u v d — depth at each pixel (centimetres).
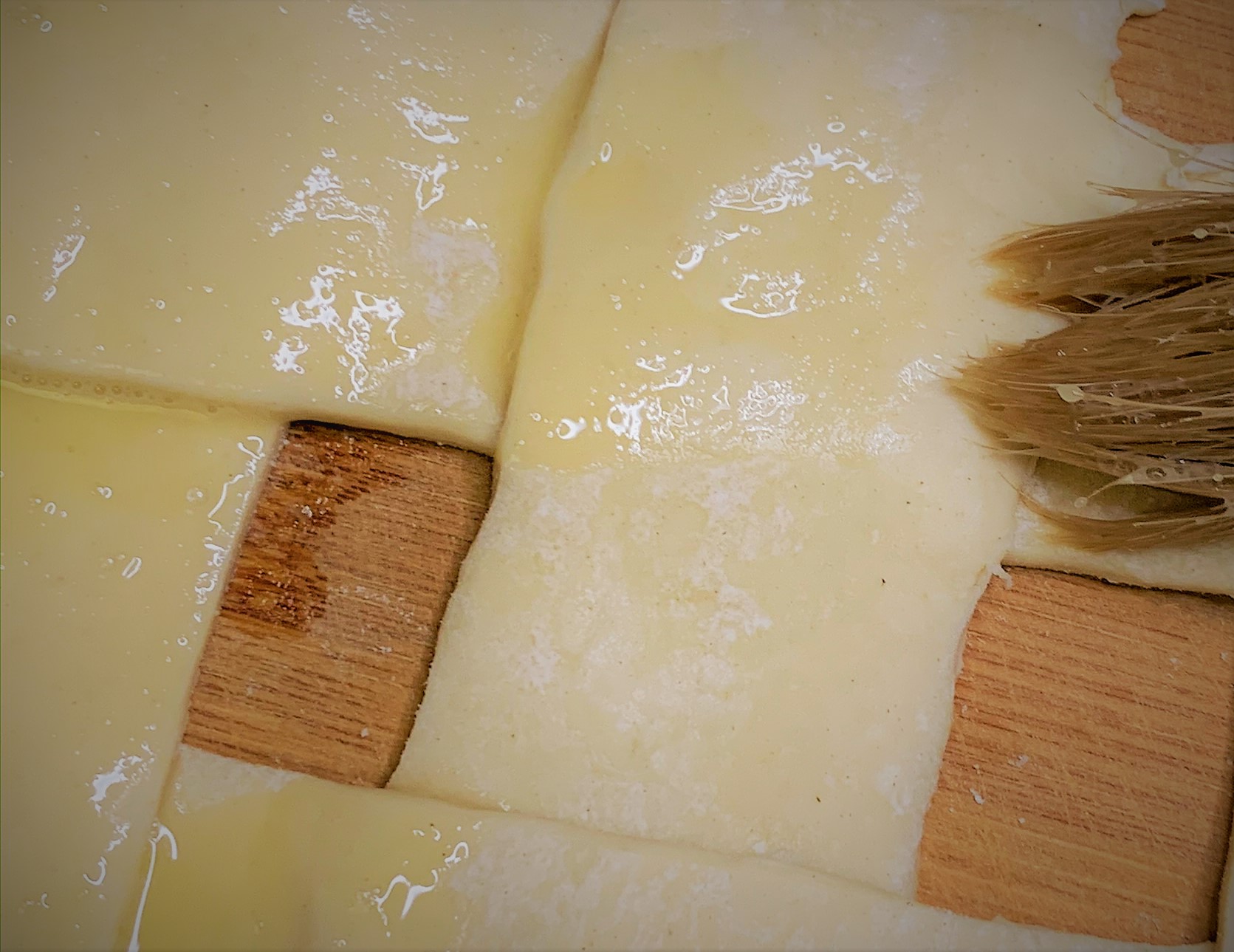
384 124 13
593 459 13
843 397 13
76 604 13
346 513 13
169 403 13
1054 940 13
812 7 14
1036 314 13
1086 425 13
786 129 13
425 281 13
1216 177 14
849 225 13
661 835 13
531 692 13
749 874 13
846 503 13
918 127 14
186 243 13
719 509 13
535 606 13
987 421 13
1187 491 13
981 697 13
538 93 13
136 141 13
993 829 13
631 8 13
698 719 13
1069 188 14
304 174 13
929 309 13
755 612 13
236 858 13
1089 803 13
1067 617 14
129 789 13
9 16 13
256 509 13
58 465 13
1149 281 13
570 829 13
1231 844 13
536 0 13
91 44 13
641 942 13
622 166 13
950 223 13
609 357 13
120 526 13
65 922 13
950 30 14
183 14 13
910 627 13
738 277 13
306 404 13
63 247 13
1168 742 13
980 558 13
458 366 13
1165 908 13
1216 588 14
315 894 13
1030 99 14
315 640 13
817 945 13
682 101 13
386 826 13
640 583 13
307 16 13
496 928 13
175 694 13
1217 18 14
